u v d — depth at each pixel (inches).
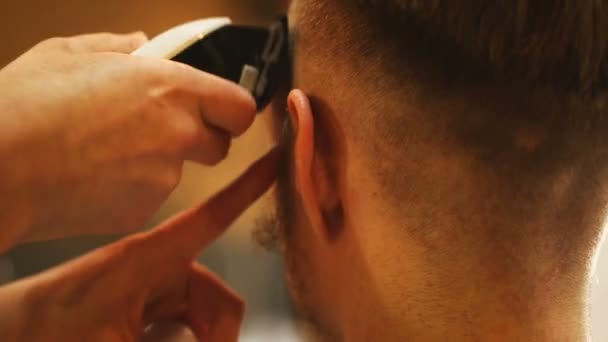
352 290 25.2
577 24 19.0
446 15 19.5
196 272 31.4
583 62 19.4
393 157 21.8
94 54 24.0
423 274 23.0
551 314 23.2
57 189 22.8
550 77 19.6
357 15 21.3
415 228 22.4
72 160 22.6
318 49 22.8
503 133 20.3
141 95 23.2
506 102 19.9
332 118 23.0
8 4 51.9
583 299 24.2
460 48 19.7
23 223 22.7
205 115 24.1
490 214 21.4
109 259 27.9
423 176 21.5
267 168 27.4
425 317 23.5
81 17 53.6
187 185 48.7
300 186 24.0
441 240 22.2
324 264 26.1
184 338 31.7
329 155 23.6
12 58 53.0
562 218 22.0
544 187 21.1
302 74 23.8
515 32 19.2
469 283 22.6
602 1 19.0
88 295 28.0
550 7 18.9
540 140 20.4
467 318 23.0
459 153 20.7
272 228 29.3
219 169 48.5
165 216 47.4
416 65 20.3
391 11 20.4
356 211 23.6
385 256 23.4
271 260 52.9
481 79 19.8
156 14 53.8
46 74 23.1
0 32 52.5
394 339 24.4
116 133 23.0
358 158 22.7
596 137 20.7
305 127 22.9
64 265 27.9
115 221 24.3
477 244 21.9
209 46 25.1
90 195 23.3
